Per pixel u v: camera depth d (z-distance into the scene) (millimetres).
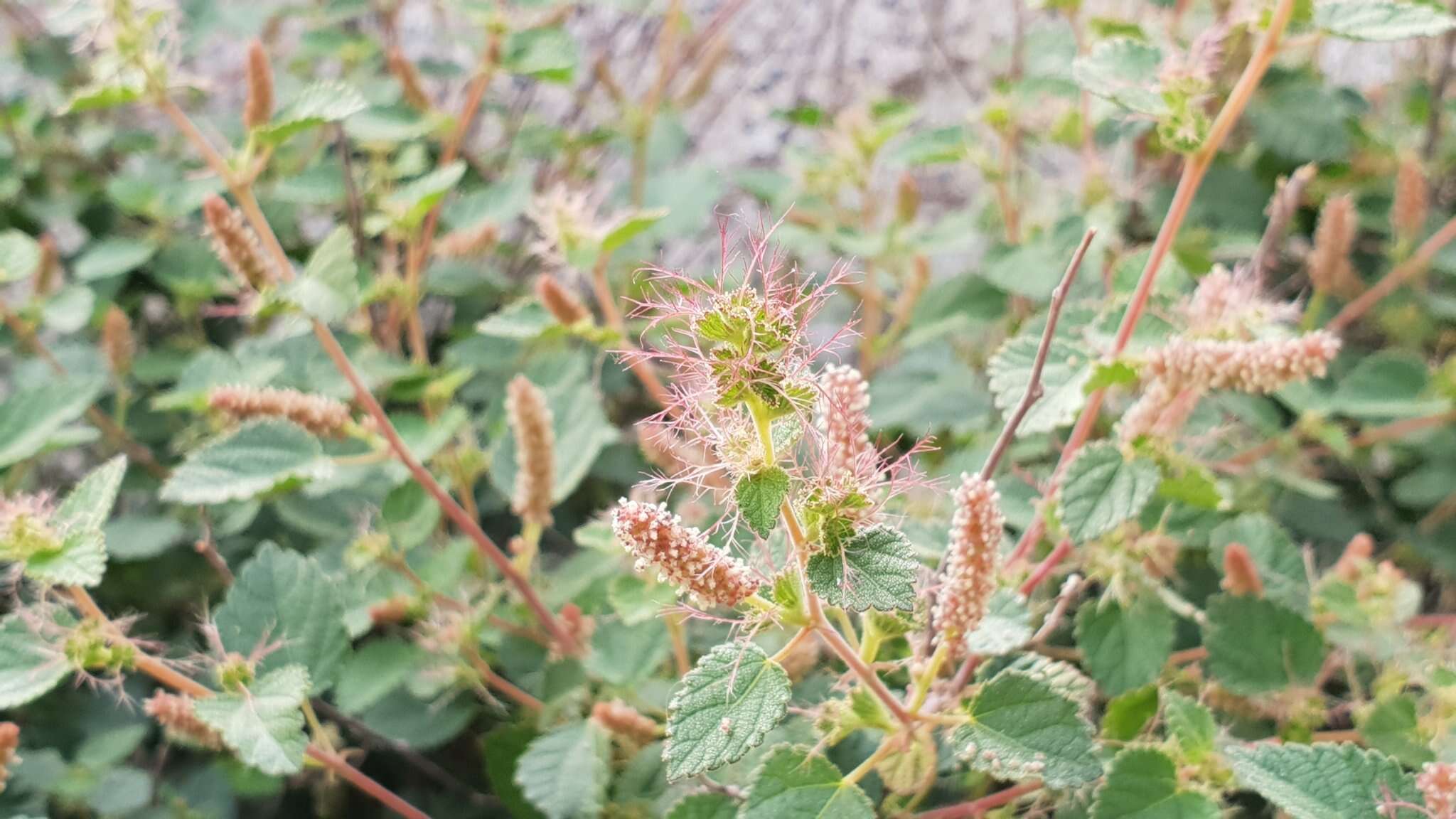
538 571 346
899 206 416
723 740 183
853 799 204
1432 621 301
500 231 432
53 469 451
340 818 373
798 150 462
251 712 240
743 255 211
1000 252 383
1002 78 433
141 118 531
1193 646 310
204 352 365
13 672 240
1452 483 355
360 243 388
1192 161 244
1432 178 416
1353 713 269
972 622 205
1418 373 346
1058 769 201
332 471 283
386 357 371
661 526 181
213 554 301
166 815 351
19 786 339
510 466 328
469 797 358
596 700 296
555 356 372
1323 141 375
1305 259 407
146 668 249
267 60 291
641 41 549
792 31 614
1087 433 275
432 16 592
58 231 531
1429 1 253
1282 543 292
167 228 433
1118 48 259
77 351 428
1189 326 254
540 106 569
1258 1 249
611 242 314
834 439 196
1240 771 210
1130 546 269
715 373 175
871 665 212
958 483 305
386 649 317
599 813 273
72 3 276
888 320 480
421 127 381
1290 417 379
